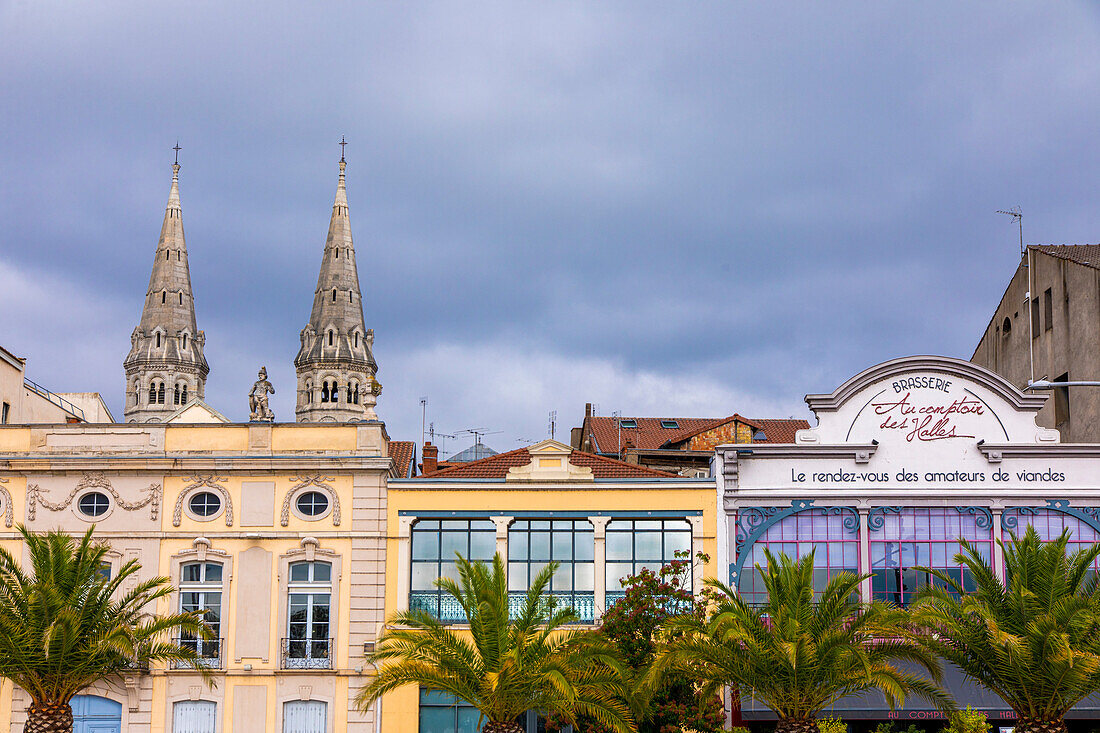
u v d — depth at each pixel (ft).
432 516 143.54
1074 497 142.72
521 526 144.25
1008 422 144.97
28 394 185.37
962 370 145.69
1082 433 163.84
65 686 115.44
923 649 111.04
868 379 145.89
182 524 143.84
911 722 135.44
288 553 142.72
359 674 139.54
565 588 142.61
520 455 154.71
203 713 139.64
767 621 137.90
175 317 580.71
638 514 143.54
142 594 141.38
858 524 143.13
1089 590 123.13
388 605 141.28
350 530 143.02
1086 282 164.14
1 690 138.82
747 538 143.02
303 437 145.89
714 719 124.57
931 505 143.64
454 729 138.31
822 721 115.65
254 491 144.25
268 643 140.87
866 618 108.27
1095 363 161.07
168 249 586.86
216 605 142.41
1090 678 104.83
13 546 143.33
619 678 108.68
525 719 134.92
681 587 132.16
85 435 146.51
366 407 148.66
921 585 141.69
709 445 212.02
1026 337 183.21
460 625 140.56
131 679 138.92
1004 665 106.22
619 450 216.74
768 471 144.36
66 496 144.36
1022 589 107.55
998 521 142.72
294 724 139.23
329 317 577.43
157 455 145.07
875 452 144.25
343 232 587.27
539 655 109.40
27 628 112.27
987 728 111.65
